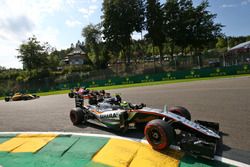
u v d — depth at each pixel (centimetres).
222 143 505
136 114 570
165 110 550
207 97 1127
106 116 642
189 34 4353
